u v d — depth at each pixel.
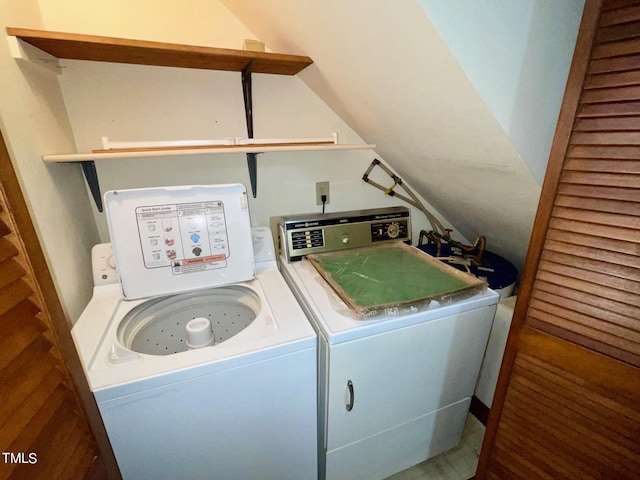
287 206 1.81
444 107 1.03
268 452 1.12
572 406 0.92
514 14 0.82
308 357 1.05
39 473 0.58
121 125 1.41
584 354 0.87
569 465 0.96
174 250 1.25
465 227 2.09
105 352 0.96
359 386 1.16
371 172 1.93
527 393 1.03
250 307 1.30
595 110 0.74
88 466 0.75
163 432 0.93
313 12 1.01
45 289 0.66
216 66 1.42
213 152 1.27
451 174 1.48
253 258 1.36
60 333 0.69
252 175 1.66
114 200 1.15
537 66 0.90
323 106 1.72
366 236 1.75
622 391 0.81
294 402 1.09
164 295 1.26
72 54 1.18
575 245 0.83
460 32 0.76
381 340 1.12
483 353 1.38
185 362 0.92
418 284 1.30
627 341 0.79
